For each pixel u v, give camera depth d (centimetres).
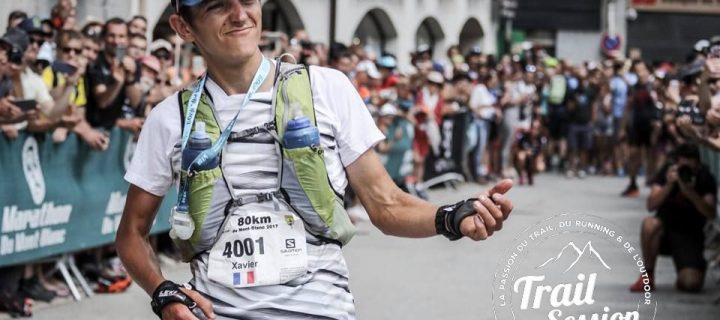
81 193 753
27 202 690
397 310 727
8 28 726
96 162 777
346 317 301
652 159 1739
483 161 1738
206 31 292
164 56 886
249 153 293
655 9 3375
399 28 2306
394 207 301
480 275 873
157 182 304
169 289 298
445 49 2612
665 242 821
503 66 1834
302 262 295
